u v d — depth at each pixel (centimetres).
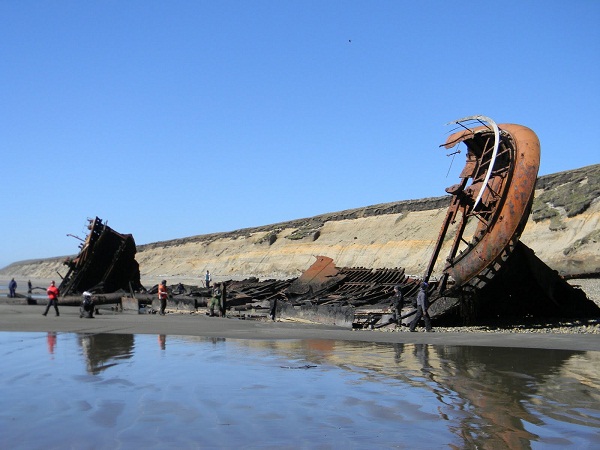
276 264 9781
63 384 959
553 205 6231
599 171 6216
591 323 2038
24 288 8656
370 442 631
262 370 1089
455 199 2095
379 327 2008
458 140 2130
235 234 12388
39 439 646
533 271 2048
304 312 2294
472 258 1930
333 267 3145
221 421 719
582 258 5075
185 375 1038
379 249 8256
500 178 1973
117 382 976
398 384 944
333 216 10062
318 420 722
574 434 656
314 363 1176
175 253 13775
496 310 2148
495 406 789
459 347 1420
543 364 1138
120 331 1886
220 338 1673
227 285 3838
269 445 621
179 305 3028
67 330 1920
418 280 2672
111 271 3797
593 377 995
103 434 664
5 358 1263
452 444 623
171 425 702
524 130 2020
